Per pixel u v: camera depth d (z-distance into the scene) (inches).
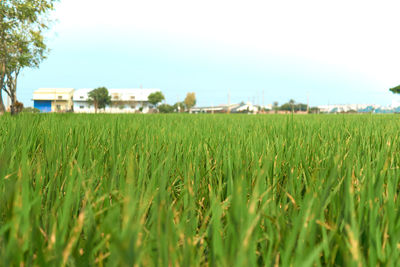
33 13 758.5
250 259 29.5
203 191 67.4
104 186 52.8
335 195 50.3
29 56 836.0
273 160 74.8
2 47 773.3
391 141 94.7
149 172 72.2
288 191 57.5
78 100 3070.9
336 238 36.1
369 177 48.1
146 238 37.2
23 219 32.1
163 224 30.6
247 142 103.5
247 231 25.3
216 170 75.2
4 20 749.9
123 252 20.9
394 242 34.5
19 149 78.5
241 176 40.4
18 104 636.1
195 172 68.6
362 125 172.2
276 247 34.9
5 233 31.9
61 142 85.0
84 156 74.3
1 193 47.6
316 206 37.7
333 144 96.4
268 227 40.9
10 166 60.7
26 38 812.6
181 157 86.3
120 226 36.3
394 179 58.7
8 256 27.3
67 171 60.0
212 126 196.9
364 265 34.8
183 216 42.9
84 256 34.9
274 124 193.0
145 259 28.5
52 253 31.3
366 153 82.0
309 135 110.0
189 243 32.5
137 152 84.7
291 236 31.0
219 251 31.7
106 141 106.3
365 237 39.8
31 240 33.1
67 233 39.9
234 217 27.0
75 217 45.2
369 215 41.7
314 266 33.6
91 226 37.1
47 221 44.0
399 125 182.1
